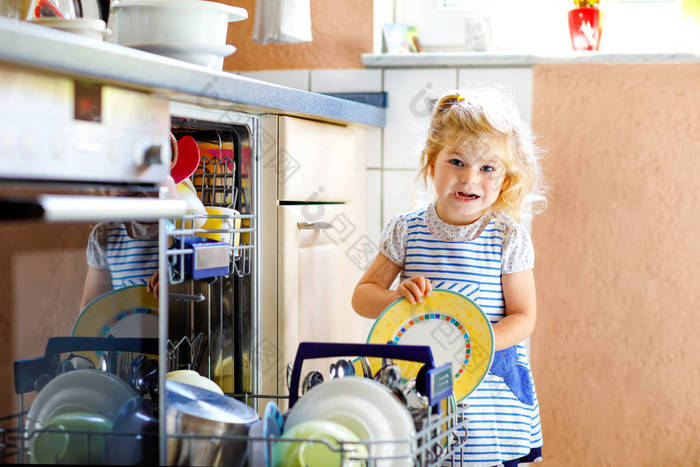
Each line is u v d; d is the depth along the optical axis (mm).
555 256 1823
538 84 1807
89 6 1276
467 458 1294
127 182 860
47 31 726
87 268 861
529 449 1337
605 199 1798
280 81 1933
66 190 783
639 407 1817
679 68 1744
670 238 1776
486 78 1832
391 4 2051
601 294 1812
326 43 1905
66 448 870
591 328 1822
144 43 1183
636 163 1779
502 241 1402
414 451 857
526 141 1484
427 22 2031
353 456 859
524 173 1468
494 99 1485
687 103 1746
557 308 1832
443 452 1011
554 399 1852
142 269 900
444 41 2023
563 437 1854
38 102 721
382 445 896
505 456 1312
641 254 1791
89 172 785
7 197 702
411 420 917
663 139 1764
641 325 1802
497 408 1325
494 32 1970
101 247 877
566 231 1816
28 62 680
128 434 909
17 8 1143
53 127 739
